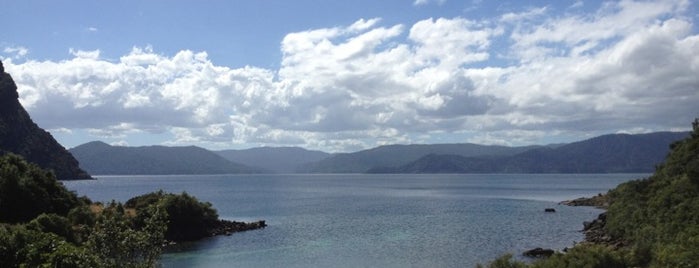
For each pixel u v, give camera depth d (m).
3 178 82.88
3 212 80.44
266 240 93.38
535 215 136.75
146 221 33.25
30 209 83.19
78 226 75.44
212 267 69.06
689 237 52.41
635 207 82.31
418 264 69.31
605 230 92.00
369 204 183.25
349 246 85.44
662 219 69.06
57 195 91.81
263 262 72.31
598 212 144.75
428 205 176.25
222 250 82.81
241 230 106.50
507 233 99.56
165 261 73.62
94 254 30.75
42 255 33.94
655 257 48.78
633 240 74.31
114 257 30.44
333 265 69.50
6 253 35.50
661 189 82.75
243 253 79.75
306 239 94.25
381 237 95.75
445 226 112.06
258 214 145.12
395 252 78.75
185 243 90.62
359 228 110.00
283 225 116.81
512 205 173.50
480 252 77.94
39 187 87.38
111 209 89.62
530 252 74.88
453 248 81.94
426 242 88.69
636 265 48.84
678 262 45.56
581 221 120.75
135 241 30.84
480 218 129.50
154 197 106.12
